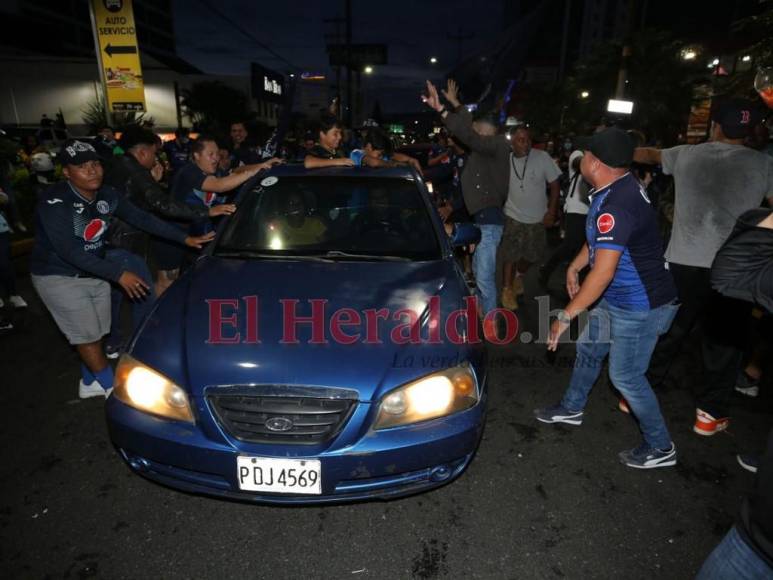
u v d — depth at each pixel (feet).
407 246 9.10
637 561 6.40
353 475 6.01
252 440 5.98
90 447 8.59
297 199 9.88
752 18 21.99
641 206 6.86
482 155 12.55
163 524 6.91
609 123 16.62
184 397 6.10
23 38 133.69
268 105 126.21
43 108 102.53
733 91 23.17
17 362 11.84
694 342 13.37
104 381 9.91
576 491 7.67
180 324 6.88
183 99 104.22
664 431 8.04
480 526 6.95
